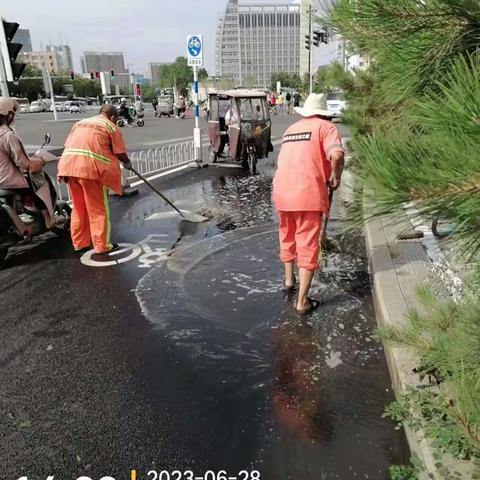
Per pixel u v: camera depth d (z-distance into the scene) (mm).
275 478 2166
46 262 5059
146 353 3248
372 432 2438
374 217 1026
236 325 3580
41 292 4309
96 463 2285
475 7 1126
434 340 1881
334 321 3596
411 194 913
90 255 5250
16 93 73188
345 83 5301
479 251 1233
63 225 6168
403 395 2383
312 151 3455
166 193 8414
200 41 10617
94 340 3443
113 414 2633
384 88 1580
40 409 2689
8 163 4953
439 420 2086
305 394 2758
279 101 35438
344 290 4137
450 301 2043
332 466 2225
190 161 11688
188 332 3500
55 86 84125
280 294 4086
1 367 3125
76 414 2639
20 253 5363
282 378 2916
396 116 1464
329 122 3521
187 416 2596
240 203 7574
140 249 5398
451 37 1242
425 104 1003
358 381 2865
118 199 7969
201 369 3035
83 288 4371
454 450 1926
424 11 1197
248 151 10250
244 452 2328
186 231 6066
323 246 5055
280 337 3391
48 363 3160
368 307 3803
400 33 1312
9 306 4043
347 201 1289
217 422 2543
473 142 870
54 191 5680
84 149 4820
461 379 1494
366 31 1400
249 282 4371
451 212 966
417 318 2086
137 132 20938
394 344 2105
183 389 2838
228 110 11125
